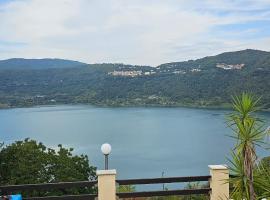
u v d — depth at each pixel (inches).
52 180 797.9
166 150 3112.7
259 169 198.8
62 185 267.9
